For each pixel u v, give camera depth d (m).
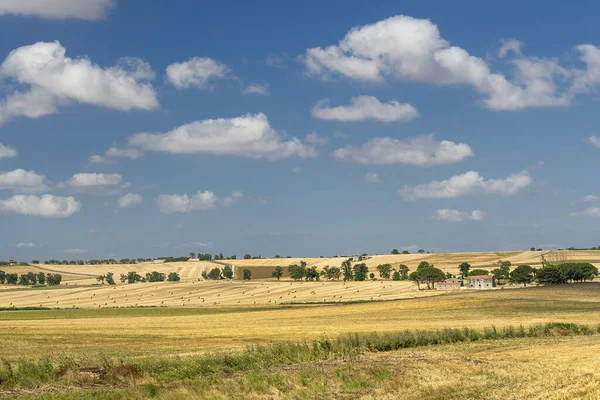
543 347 43.50
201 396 25.00
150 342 61.03
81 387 29.17
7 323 93.50
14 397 26.81
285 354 36.88
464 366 32.16
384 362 34.06
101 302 183.75
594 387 25.61
